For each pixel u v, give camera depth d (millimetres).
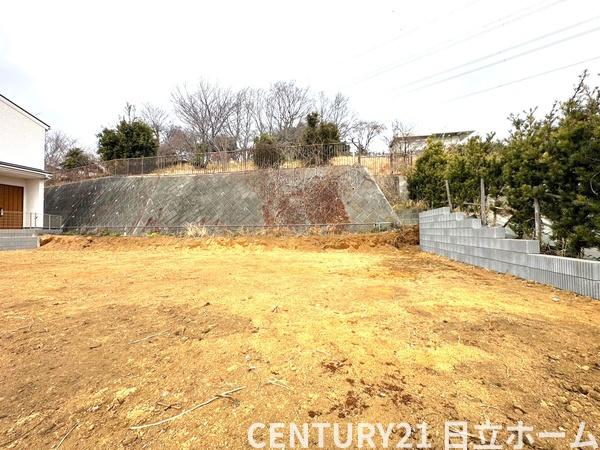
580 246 4148
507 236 5941
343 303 3553
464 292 3996
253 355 2242
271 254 8844
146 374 2014
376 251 9094
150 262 7465
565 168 4148
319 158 13617
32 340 2607
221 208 13305
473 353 2209
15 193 14445
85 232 15109
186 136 25797
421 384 1830
